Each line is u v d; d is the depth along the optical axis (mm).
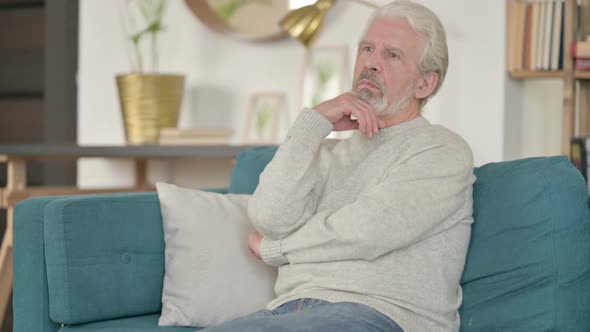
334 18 3428
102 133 3967
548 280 1841
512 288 1878
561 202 1861
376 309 1796
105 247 2123
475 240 1960
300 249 1910
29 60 4547
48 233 2074
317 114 1989
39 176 4539
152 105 3488
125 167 3953
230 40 3680
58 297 2062
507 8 3061
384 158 1985
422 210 1835
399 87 2031
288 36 3535
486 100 3074
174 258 2154
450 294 1887
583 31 3213
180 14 3791
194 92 3770
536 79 3359
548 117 3455
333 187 2031
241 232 2180
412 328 1812
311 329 1687
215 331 1695
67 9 4312
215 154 3145
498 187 1955
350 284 1842
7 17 4582
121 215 2164
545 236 1851
